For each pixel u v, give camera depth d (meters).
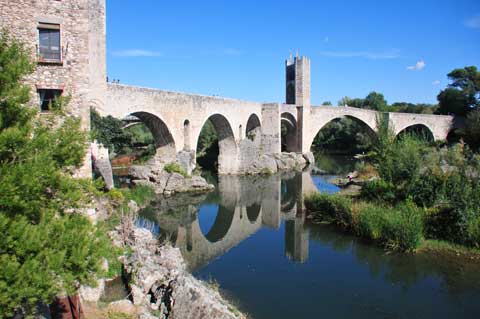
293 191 35.97
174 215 26.75
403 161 24.05
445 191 20.84
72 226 7.51
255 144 49.34
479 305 13.38
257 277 16.03
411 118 70.88
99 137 22.52
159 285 12.07
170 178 33.12
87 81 11.95
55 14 11.40
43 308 8.89
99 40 23.33
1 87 6.80
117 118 25.22
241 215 27.55
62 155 7.76
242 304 13.47
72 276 6.89
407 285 15.01
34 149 7.11
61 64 11.49
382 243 19.30
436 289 14.61
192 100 35.91
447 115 74.56
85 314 10.10
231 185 39.25
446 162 24.70
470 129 57.59
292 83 63.28
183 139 34.88
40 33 11.30
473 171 21.06
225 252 19.44
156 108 30.09
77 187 8.16
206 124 66.94
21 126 6.98
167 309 10.91
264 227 24.22
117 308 10.62
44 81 11.27
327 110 64.06
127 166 43.94
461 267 16.36
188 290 10.84
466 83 78.00
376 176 35.59
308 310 13.09
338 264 17.38
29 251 6.50
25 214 6.79
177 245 20.42
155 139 33.78
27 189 6.45
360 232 20.77
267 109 55.09
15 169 6.34
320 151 84.94
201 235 22.59
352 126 79.62
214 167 51.12
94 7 22.72
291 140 63.72
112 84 24.72
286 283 15.40
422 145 27.03
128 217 17.27
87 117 11.99
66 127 8.24
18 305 6.65
